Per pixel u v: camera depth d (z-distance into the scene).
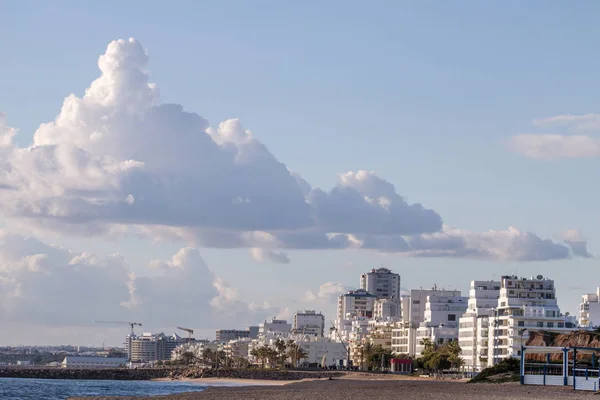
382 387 174.75
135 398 144.38
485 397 122.62
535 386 153.25
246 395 140.25
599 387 139.50
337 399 122.44
